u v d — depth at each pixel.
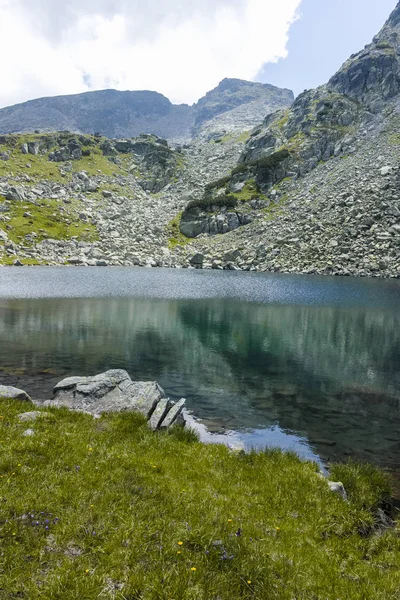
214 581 6.01
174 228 143.25
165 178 196.50
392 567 7.71
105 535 6.79
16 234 114.81
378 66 175.75
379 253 95.56
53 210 138.25
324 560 7.49
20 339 29.80
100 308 44.88
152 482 9.03
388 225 102.50
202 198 161.50
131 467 9.70
